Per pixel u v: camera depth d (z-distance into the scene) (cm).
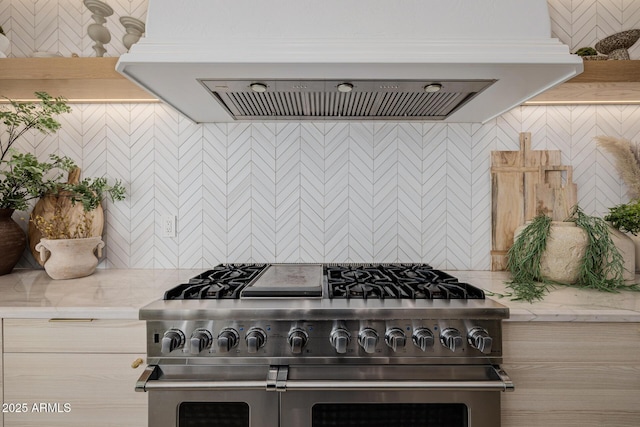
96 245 145
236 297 103
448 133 158
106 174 159
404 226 159
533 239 131
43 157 158
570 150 156
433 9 99
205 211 160
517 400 98
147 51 96
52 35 158
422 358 94
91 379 98
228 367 95
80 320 98
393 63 96
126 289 121
